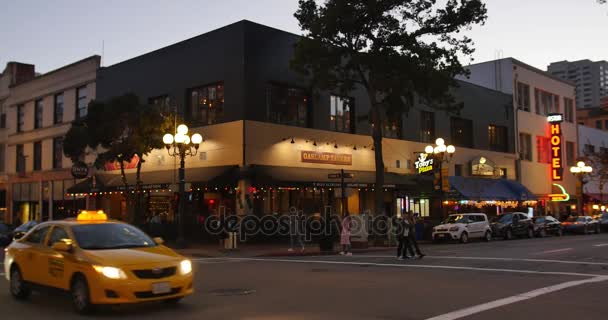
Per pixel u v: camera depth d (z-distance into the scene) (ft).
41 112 141.08
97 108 88.12
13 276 37.45
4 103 156.97
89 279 29.96
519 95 163.63
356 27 88.79
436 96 91.71
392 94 91.56
